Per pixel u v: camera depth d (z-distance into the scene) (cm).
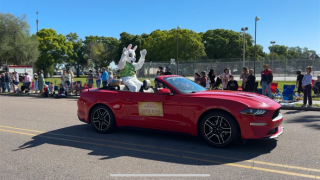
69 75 1698
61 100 1454
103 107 622
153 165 415
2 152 494
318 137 575
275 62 3284
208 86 1351
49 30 6147
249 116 457
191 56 5541
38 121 805
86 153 482
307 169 390
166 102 534
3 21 4275
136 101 571
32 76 3369
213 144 498
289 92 1167
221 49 6588
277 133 485
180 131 527
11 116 899
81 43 7556
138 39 6506
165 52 5550
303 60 3184
